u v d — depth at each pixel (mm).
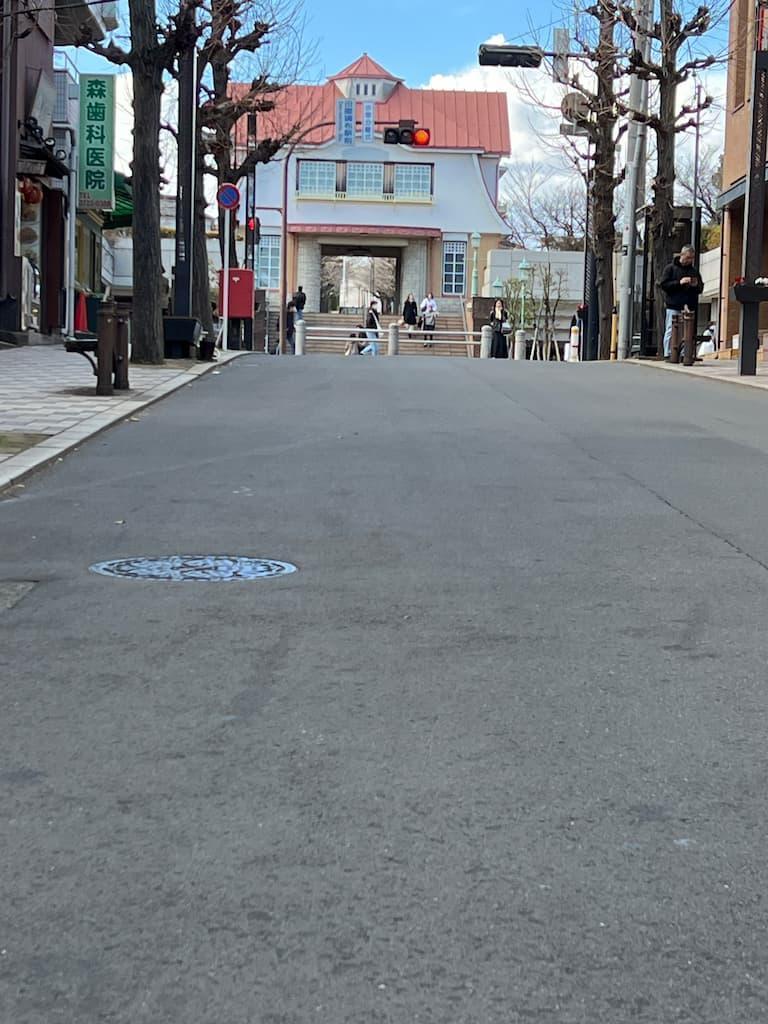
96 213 38156
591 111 31344
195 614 5699
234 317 28891
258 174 62531
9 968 2783
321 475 9430
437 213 63094
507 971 2770
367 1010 2623
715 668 4926
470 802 3668
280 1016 2604
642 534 7449
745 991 2705
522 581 6324
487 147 63094
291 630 5453
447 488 8953
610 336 32094
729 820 3562
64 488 8867
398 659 5043
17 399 13781
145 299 18594
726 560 6777
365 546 7105
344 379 17609
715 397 15953
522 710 4453
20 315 25922
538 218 68188
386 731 4246
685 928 2963
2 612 5742
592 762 3979
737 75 29641
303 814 3584
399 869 3244
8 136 24984
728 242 30609
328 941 2891
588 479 9375
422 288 63688
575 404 14758
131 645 5230
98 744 4129
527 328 55188
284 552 6973
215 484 9047
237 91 36688
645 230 26547
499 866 3266
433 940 2895
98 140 31484
